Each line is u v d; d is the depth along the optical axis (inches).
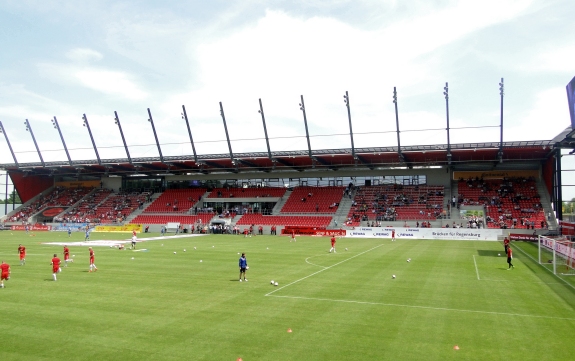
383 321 592.4
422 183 2910.9
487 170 2807.6
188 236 2487.7
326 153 2490.2
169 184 3545.8
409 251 1545.3
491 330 551.8
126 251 1556.3
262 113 2549.2
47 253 1486.2
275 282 868.0
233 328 561.6
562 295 763.4
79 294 773.3
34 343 503.8
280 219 2866.6
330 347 489.7
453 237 2241.6
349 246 1779.0
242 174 3341.5
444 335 531.8
